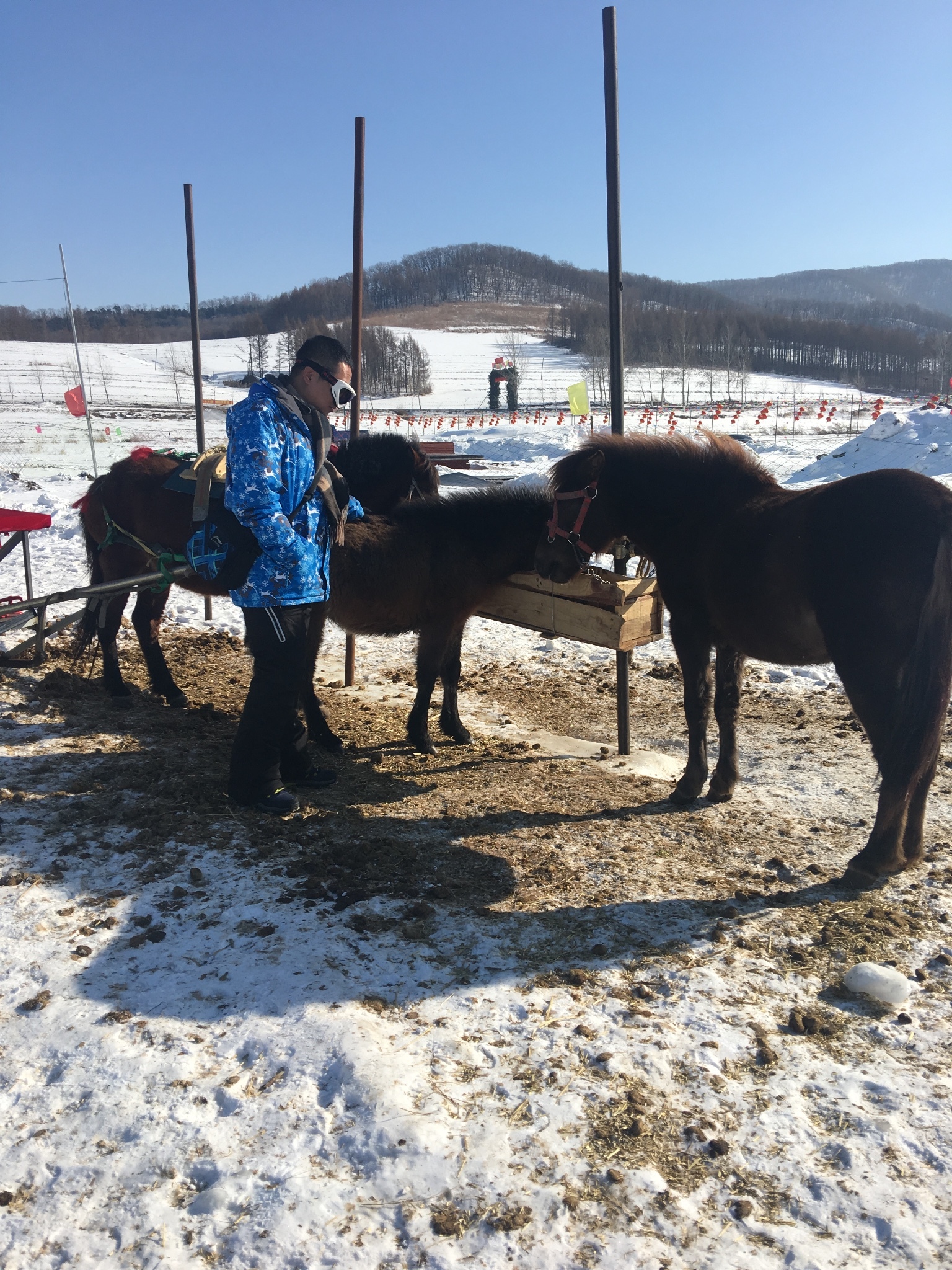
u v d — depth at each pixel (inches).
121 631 288.0
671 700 249.3
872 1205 77.4
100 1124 84.3
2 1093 88.4
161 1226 73.8
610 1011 103.6
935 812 167.3
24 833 142.5
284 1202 75.6
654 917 126.6
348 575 178.1
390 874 136.0
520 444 1125.7
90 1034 96.3
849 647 129.3
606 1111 87.4
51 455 954.1
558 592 200.2
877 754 132.7
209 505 177.3
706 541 157.0
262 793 155.4
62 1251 71.5
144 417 1617.9
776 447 1016.2
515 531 193.9
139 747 183.6
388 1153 80.7
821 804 172.6
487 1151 81.7
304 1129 83.6
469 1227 74.3
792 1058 96.9
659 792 179.3
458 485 657.0
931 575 122.6
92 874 131.4
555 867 141.6
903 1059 97.4
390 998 104.3
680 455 164.2
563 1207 76.3
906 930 124.1
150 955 111.7
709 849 151.5
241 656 272.5
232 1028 97.6
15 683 217.5
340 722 217.8
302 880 132.3
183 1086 89.0
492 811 163.9
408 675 264.4
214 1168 79.3
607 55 183.8
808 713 235.3
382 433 214.8
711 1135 85.4
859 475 134.4
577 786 180.5
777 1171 81.2
